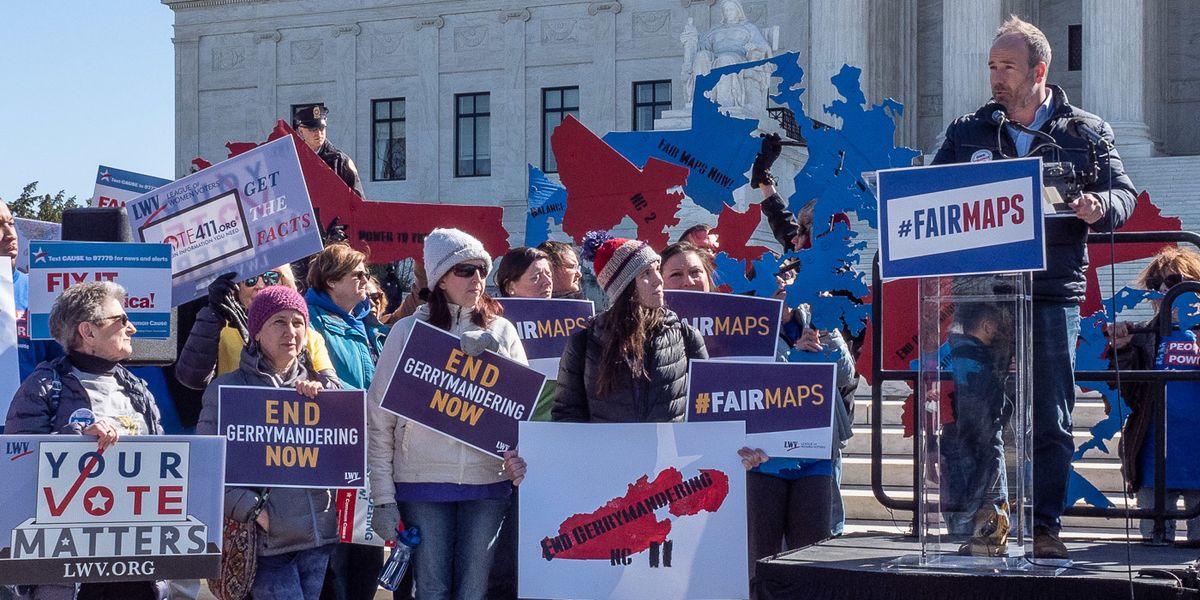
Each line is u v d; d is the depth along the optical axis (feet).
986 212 17.71
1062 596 17.47
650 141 29.86
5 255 26.66
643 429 21.63
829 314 26.07
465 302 22.86
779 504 24.35
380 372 22.99
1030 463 18.40
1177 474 26.08
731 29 105.29
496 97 161.17
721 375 21.94
